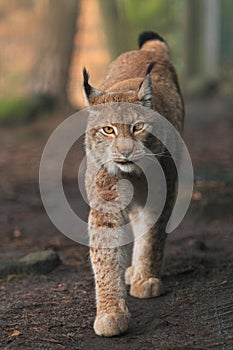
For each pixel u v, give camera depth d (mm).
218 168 16078
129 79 9305
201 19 33500
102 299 8148
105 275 8125
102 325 7953
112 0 32281
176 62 36094
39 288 9820
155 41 11328
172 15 36656
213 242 12078
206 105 28797
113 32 32562
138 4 35969
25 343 7875
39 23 35688
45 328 8289
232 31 33094
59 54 26266
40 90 26219
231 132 22422
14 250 11914
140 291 9227
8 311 8875
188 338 7773
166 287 9617
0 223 13812
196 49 33719
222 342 7598
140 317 8539
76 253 11695
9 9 37125
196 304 8805
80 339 7945
